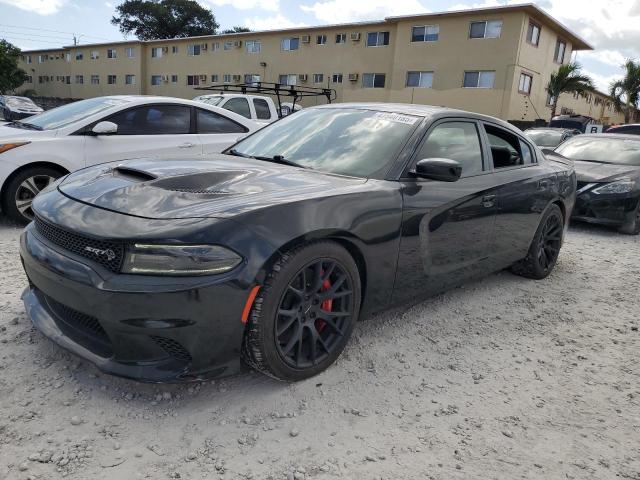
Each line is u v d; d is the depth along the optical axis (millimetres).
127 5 56562
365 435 2320
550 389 2855
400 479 2059
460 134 3625
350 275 2730
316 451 2188
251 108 11148
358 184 2869
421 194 3090
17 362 2635
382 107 3650
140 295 2123
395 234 2916
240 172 2881
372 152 3186
